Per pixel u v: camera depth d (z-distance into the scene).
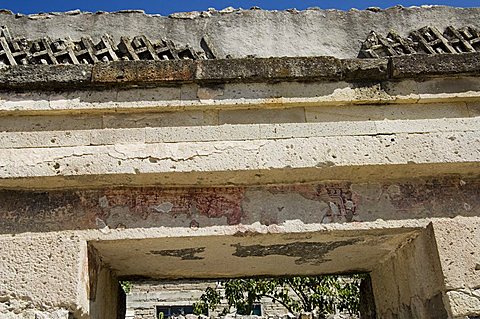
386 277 4.55
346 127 3.67
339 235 3.65
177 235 3.48
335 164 3.53
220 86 3.73
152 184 3.58
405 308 4.14
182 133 3.61
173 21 4.21
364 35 4.25
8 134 3.55
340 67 3.74
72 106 3.60
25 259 3.32
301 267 4.68
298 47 4.18
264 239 3.65
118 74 3.63
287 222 3.56
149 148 3.52
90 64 3.67
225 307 14.49
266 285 11.70
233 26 4.22
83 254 3.40
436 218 3.61
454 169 3.66
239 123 3.66
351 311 12.26
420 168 3.61
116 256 3.86
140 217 3.52
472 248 3.49
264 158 3.52
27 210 3.49
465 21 4.34
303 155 3.55
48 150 3.50
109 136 3.58
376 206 3.64
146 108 3.63
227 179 3.57
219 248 3.83
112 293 4.43
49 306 3.21
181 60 3.72
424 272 3.68
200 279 4.94
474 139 3.64
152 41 4.11
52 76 3.60
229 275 4.84
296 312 13.34
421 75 3.76
